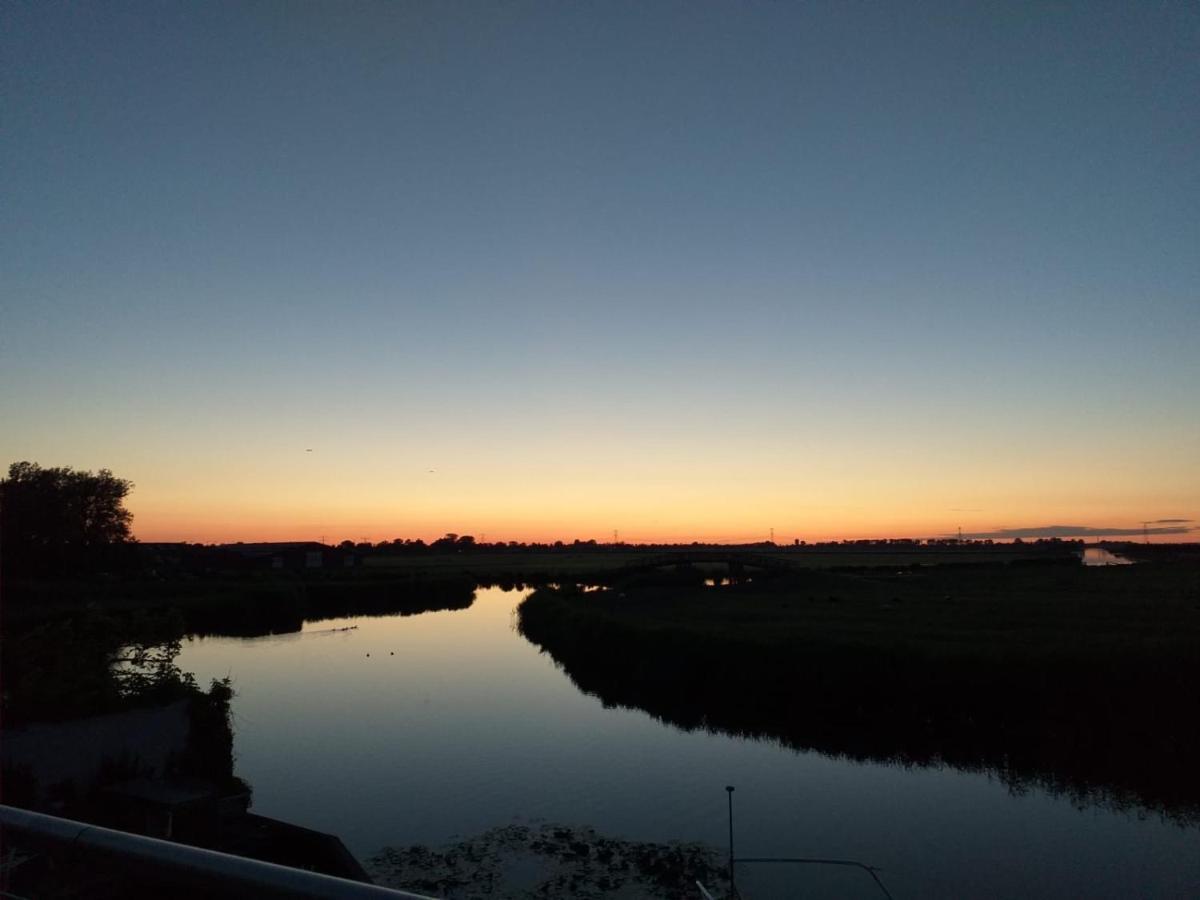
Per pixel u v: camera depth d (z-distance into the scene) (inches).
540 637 2208.4
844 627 1806.1
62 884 101.0
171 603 2340.1
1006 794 926.4
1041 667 1263.5
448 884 642.8
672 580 3476.9
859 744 1146.7
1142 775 995.9
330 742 1100.5
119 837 97.4
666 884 640.4
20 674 723.4
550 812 821.9
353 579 3560.5
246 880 83.7
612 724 1237.1
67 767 671.8
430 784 916.6
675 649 1551.4
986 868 699.4
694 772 988.6
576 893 621.9
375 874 663.8
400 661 1825.8
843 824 806.5
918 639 1534.2
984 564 4621.1
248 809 820.6
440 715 1279.5
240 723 1213.7
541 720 1254.9
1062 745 1109.1
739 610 2329.0
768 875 663.1
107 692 739.4
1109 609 2165.4
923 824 814.5
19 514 2810.0
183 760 748.0
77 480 3088.1
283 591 2694.4
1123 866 709.3
